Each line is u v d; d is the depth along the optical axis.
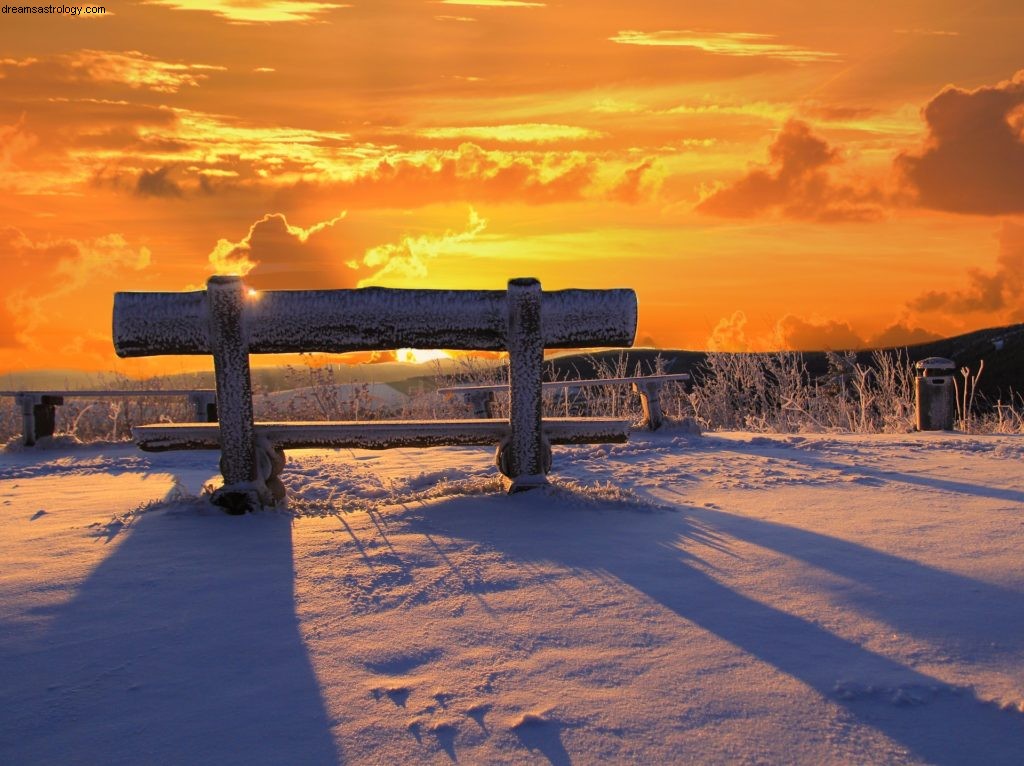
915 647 3.12
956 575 3.98
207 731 2.55
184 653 3.14
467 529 4.94
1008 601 3.61
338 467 8.42
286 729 2.54
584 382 10.91
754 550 4.46
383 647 3.16
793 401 14.22
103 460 9.23
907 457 8.15
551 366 15.53
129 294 5.50
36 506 6.23
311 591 3.83
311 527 5.07
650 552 4.42
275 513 5.43
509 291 5.65
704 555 4.36
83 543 4.75
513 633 3.28
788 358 15.38
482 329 5.69
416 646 3.16
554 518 5.21
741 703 2.68
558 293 5.72
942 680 2.83
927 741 2.44
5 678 2.94
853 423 13.80
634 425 10.91
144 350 5.50
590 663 2.99
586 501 5.55
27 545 4.72
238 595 3.78
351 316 5.53
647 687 2.79
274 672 2.96
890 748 2.41
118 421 13.20
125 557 4.43
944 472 7.14
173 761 2.38
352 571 4.12
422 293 5.62
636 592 3.76
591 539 4.70
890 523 5.11
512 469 5.81
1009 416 13.45
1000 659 3.01
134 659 3.09
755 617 3.44
